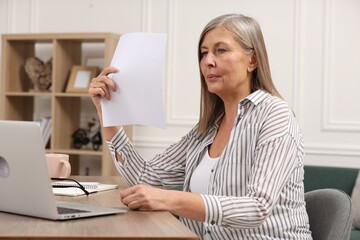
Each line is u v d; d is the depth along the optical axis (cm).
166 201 188
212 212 189
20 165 175
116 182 276
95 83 215
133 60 210
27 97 584
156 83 206
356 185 462
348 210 205
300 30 527
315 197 230
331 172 480
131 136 552
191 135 260
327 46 523
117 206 201
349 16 520
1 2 595
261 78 233
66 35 531
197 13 550
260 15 535
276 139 206
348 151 518
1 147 179
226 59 225
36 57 562
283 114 214
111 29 571
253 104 223
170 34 554
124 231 156
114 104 213
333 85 523
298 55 527
